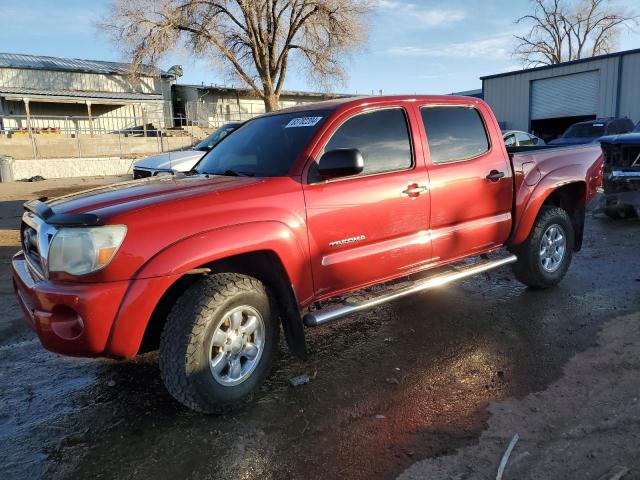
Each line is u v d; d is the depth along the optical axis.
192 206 3.05
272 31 34.50
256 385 3.33
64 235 2.87
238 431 3.05
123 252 2.82
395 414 3.20
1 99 32.28
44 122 34.06
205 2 32.12
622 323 4.46
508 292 5.45
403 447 2.86
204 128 37.56
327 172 3.42
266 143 3.95
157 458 2.82
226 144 4.48
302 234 3.39
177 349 2.99
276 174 3.56
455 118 4.50
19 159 24.16
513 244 4.98
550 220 5.21
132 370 3.91
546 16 53.38
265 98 35.34
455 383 3.57
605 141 8.75
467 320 4.71
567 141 16.11
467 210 4.41
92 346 2.83
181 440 2.98
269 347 3.39
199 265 2.99
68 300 2.80
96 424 3.18
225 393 3.16
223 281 3.14
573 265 6.38
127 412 3.31
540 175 5.02
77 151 28.56
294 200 3.38
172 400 3.44
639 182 8.44
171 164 8.27
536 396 3.34
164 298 3.21
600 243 7.52
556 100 27.28
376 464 2.72
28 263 3.38
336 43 34.41
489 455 2.76
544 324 4.54
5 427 3.17
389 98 4.08
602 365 3.72
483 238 4.61
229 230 3.07
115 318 2.82
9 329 4.75
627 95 24.22
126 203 3.04
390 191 3.85
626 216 9.16
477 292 5.49
